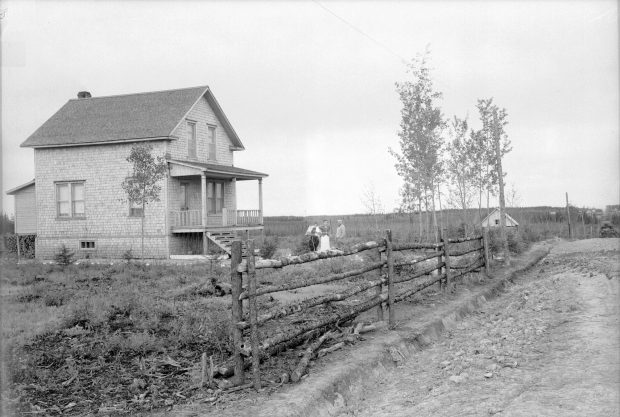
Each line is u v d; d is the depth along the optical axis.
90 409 5.06
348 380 6.06
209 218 27.97
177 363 6.36
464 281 13.27
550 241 30.98
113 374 6.05
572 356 6.12
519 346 7.00
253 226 28.94
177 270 17.52
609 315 7.80
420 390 5.91
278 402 5.18
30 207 28.02
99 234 26.42
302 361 6.18
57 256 21.08
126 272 17.02
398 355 7.26
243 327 5.60
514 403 4.86
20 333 7.78
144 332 7.56
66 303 10.51
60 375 6.01
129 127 26.02
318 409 5.29
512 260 18.94
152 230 25.36
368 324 8.46
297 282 6.54
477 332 8.60
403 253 19.14
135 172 23.72
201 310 9.38
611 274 10.77
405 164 20.75
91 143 25.91
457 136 22.41
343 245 22.19
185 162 24.92
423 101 20.02
